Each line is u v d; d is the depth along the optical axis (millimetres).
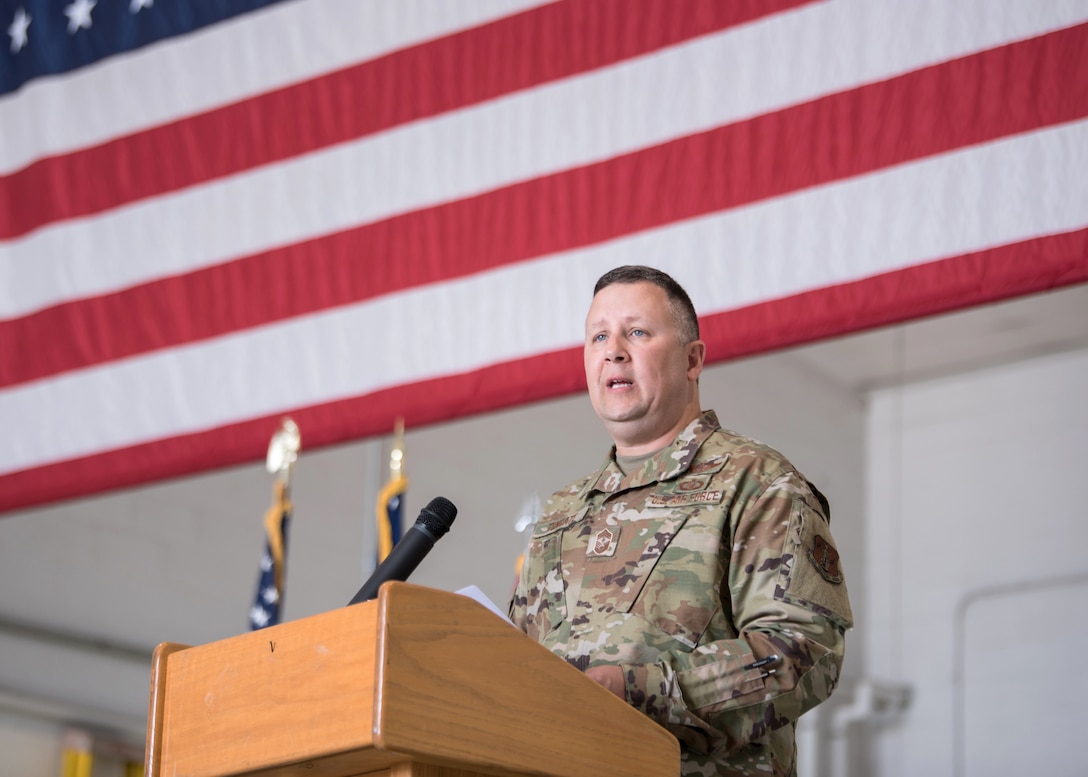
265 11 13547
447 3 12711
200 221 13375
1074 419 22547
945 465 23297
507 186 12078
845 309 10289
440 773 4094
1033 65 10023
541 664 4270
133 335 13391
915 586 22906
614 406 6250
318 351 12609
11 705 18422
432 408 12008
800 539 5488
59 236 13867
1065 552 22078
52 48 14375
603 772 4305
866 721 22359
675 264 11047
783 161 10805
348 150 12867
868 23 10680
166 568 20141
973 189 10039
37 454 13453
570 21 12070
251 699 4281
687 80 11398
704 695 4996
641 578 5648
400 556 4730
